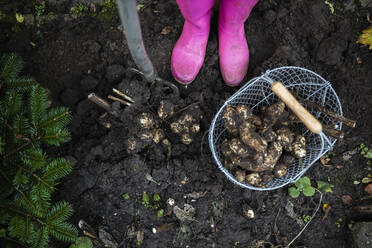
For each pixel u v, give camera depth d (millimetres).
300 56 865
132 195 834
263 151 710
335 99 842
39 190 625
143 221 830
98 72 861
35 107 632
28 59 853
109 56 860
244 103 848
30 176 635
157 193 836
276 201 834
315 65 868
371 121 842
